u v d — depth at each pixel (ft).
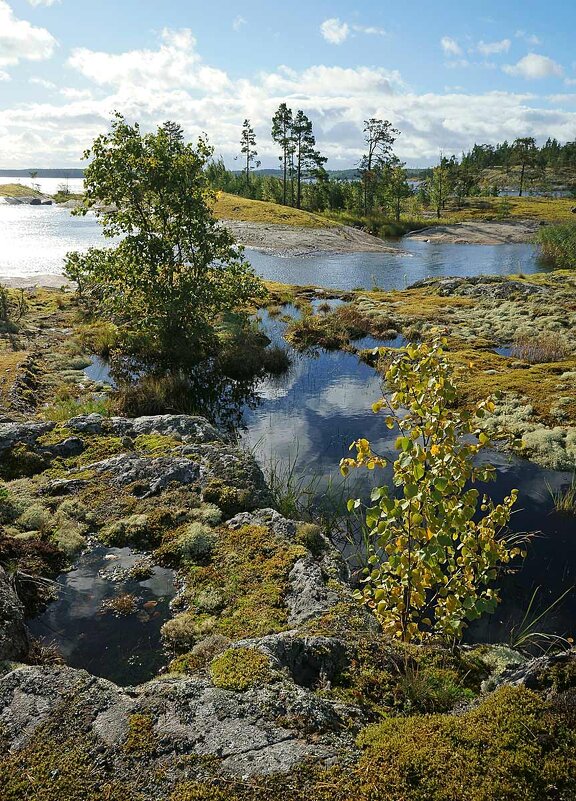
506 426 49.47
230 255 77.92
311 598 23.43
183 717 14.69
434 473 17.89
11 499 31.24
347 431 50.72
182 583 26.32
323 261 167.94
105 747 13.83
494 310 91.40
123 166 70.74
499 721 13.76
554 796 12.03
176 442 39.45
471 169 423.64
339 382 65.21
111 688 15.98
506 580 30.91
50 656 21.52
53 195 485.56
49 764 13.41
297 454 45.80
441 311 93.04
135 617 24.18
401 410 55.52
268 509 31.73
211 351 74.33
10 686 15.98
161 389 57.82
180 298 72.08
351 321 87.86
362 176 293.23
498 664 21.53
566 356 68.95
